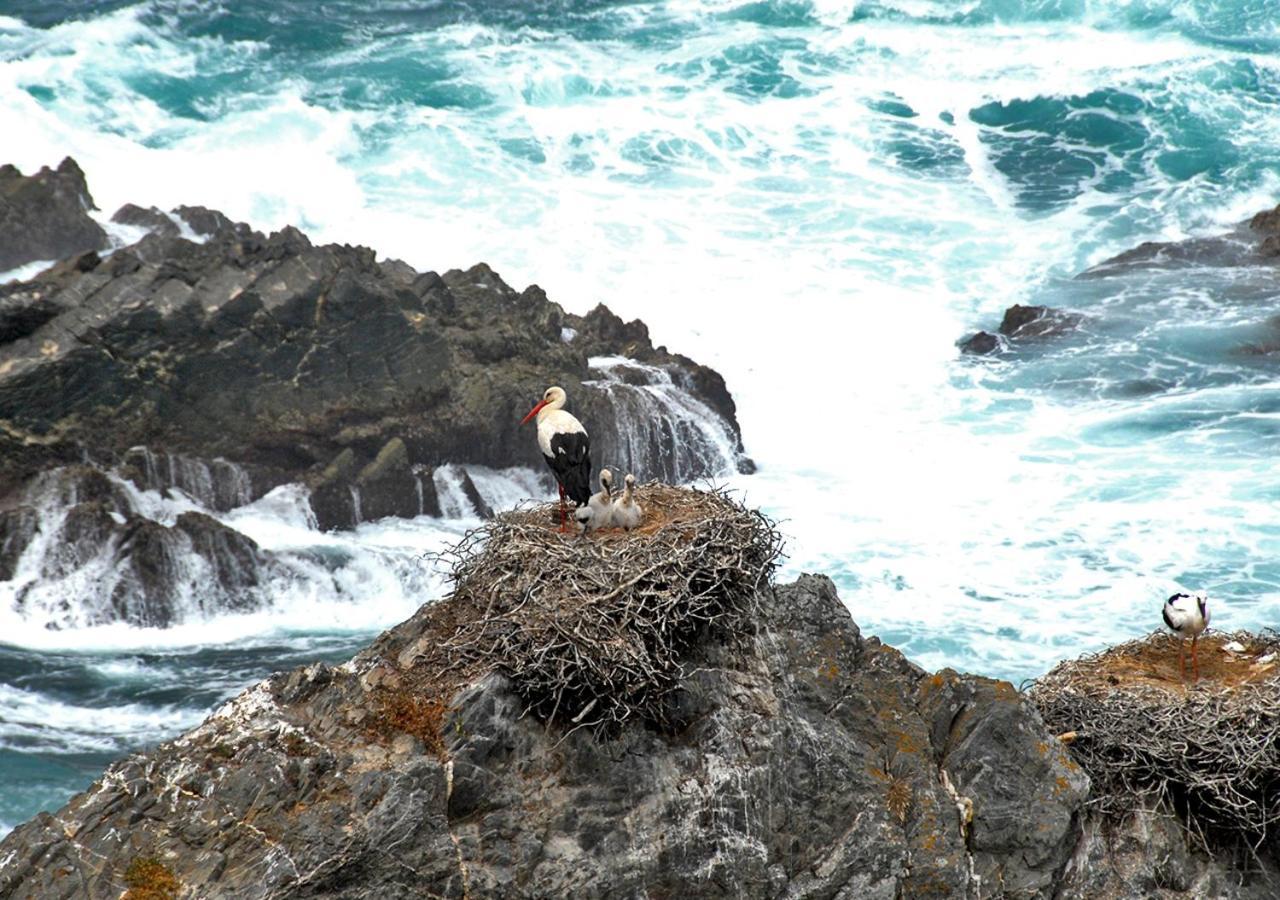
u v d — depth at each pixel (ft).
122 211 420.36
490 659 151.23
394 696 150.20
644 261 485.97
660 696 153.58
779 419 414.21
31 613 299.38
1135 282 484.33
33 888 136.56
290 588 316.19
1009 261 503.20
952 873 159.02
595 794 149.69
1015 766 167.43
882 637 296.71
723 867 152.15
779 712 161.79
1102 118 599.16
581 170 542.98
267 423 341.41
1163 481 363.15
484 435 358.84
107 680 282.36
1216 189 552.82
